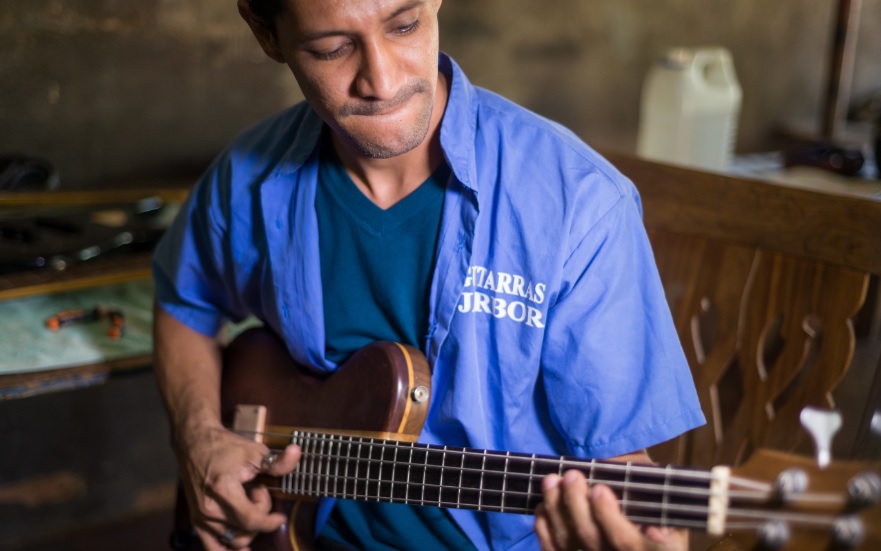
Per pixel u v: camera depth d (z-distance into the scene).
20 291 1.79
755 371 1.56
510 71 3.21
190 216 1.58
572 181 1.29
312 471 1.37
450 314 1.32
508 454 1.20
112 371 1.70
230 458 1.41
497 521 1.36
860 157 2.95
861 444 1.43
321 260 1.42
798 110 3.90
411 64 1.18
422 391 1.33
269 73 2.77
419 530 1.40
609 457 1.31
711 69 2.96
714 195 1.61
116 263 1.94
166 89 2.62
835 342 1.47
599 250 1.28
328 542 1.45
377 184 1.37
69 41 2.46
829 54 3.65
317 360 1.45
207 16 2.63
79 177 2.55
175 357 1.61
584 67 3.35
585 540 1.10
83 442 2.68
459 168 1.30
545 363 1.31
